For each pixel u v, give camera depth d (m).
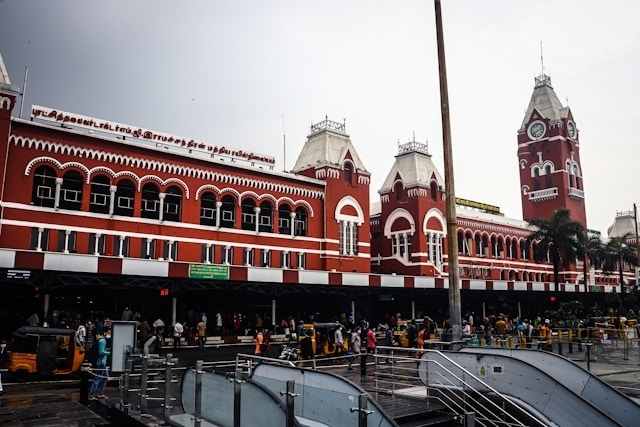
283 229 43.75
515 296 52.88
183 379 12.93
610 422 10.66
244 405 9.94
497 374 12.82
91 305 32.50
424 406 13.55
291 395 8.66
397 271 55.34
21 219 30.59
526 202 80.25
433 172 57.53
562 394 11.43
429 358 14.45
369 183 50.91
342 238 47.53
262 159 44.50
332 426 9.16
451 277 16.89
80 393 16.72
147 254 35.34
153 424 12.62
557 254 57.28
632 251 71.94
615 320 42.97
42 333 20.69
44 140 31.95
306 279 36.53
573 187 78.56
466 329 30.70
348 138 50.56
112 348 19.44
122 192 35.03
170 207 37.19
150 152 36.16
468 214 62.03
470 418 8.43
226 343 33.34
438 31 18.11
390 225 57.03
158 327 29.94
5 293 29.77
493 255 65.06
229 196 40.38
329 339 28.66
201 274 31.61
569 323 39.53
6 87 30.30
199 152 40.31
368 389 16.00
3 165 29.94
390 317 43.28
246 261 40.41
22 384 19.70
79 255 27.66
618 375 21.88
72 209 32.81
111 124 35.94
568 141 79.75
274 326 37.41
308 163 49.31
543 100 81.06
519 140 82.94
